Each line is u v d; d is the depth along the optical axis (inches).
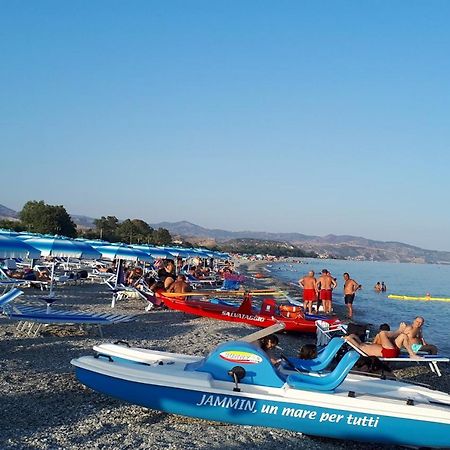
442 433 285.4
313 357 413.1
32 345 464.1
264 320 681.6
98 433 271.1
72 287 1039.6
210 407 283.7
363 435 284.7
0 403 303.9
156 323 661.9
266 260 6264.8
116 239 3742.6
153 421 295.3
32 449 243.6
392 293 1897.1
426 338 855.1
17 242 500.7
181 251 1339.8
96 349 337.1
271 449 270.2
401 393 311.7
